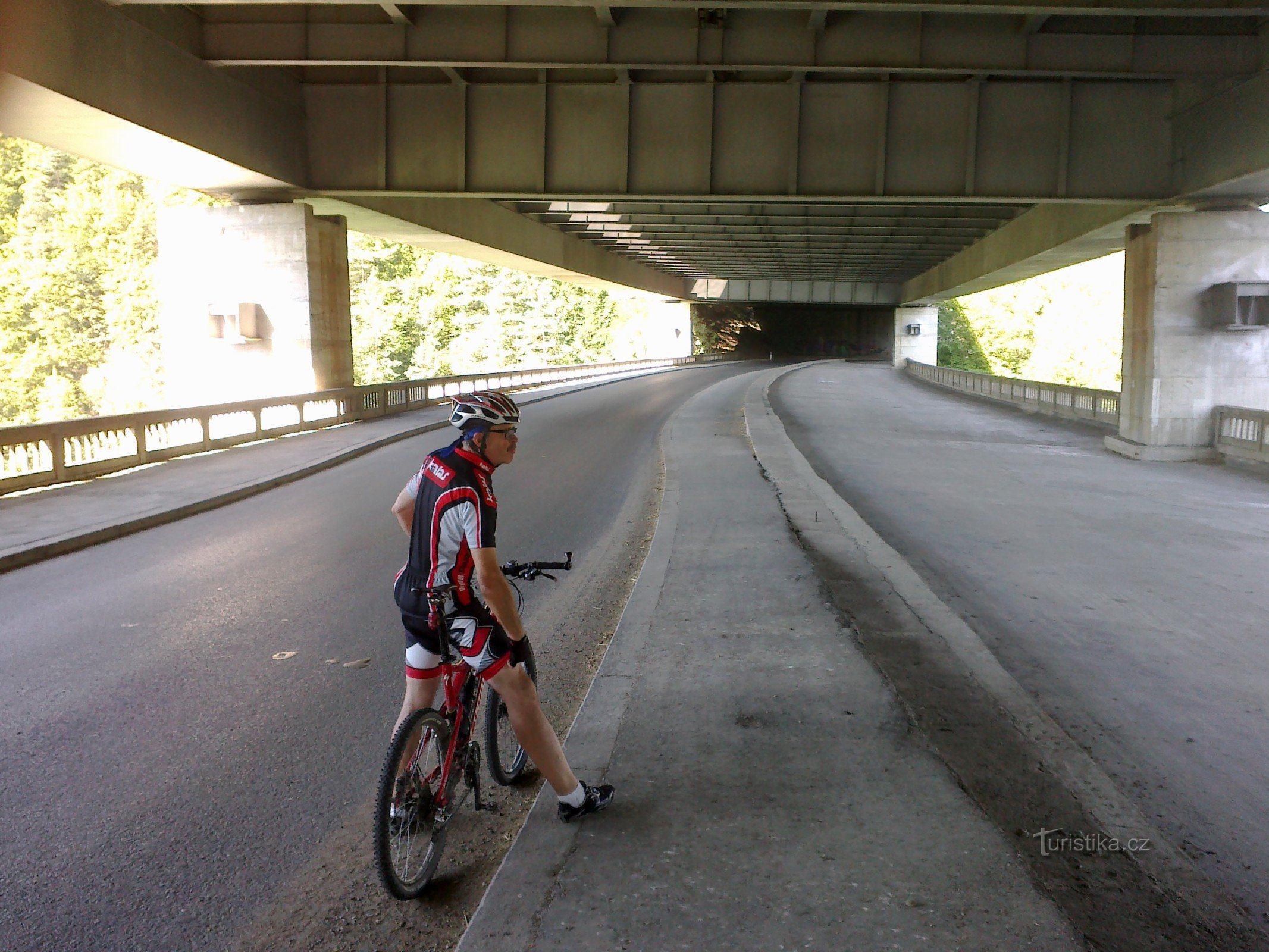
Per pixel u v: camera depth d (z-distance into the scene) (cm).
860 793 397
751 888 322
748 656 582
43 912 344
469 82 2109
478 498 332
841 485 1509
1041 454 2148
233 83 1838
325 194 2184
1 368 6053
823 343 9731
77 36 1376
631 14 1650
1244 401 2062
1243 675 635
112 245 6294
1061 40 1639
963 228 3306
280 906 350
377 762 476
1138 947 305
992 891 321
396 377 7525
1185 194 1938
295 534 1061
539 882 327
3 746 493
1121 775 475
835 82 2075
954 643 630
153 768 468
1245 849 398
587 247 3966
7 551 907
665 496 1220
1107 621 766
